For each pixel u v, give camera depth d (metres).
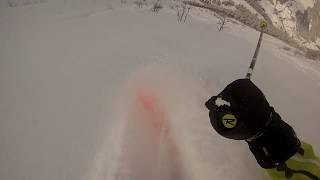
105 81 4.82
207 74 5.34
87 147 3.54
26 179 3.17
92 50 6.25
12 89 4.86
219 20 13.30
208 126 3.86
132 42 6.73
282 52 10.75
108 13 11.13
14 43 6.92
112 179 3.19
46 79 5.11
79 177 3.18
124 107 4.11
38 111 4.24
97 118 3.99
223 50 7.39
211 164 3.40
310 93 6.40
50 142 3.65
